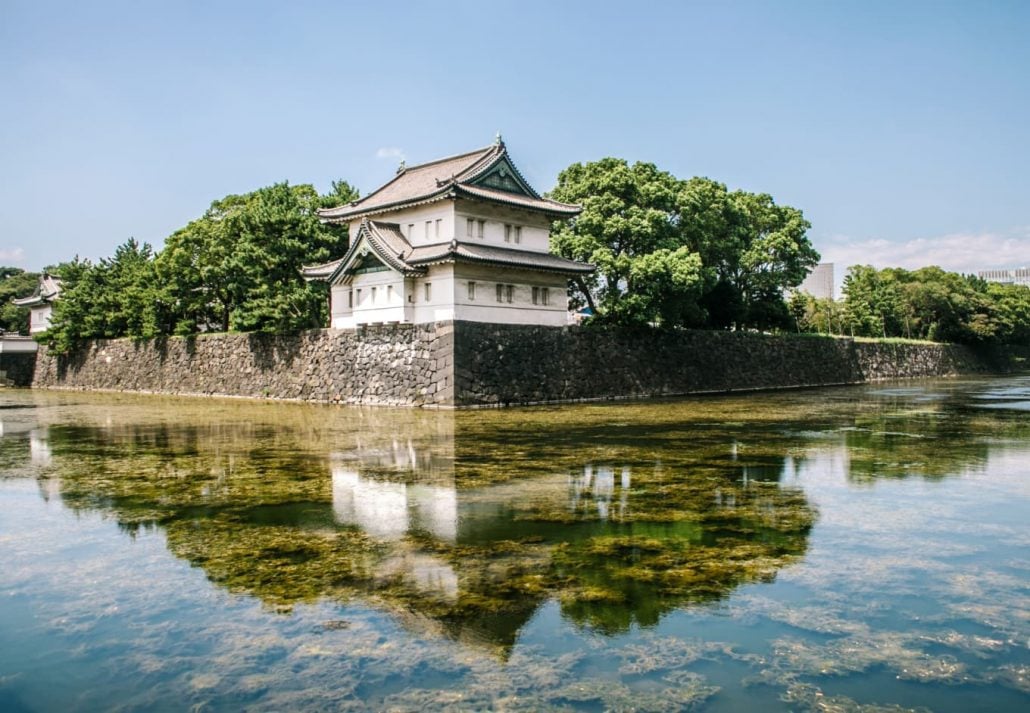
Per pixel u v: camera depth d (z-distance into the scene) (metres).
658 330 47.53
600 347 43.19
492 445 20.91
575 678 6.29
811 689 6.10
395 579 8.89
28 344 72.25
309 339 43.12
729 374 52.34
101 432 25.59
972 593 8.30
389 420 29.09
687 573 9.01
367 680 6.30
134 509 12.83
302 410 35.41
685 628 7.33
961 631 7.26
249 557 9.87
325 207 50.53
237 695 6.09
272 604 8.11
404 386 37.09
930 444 20.86
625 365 44.62
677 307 47.41
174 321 56.69
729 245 55.50
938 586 8.54
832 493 13.80
